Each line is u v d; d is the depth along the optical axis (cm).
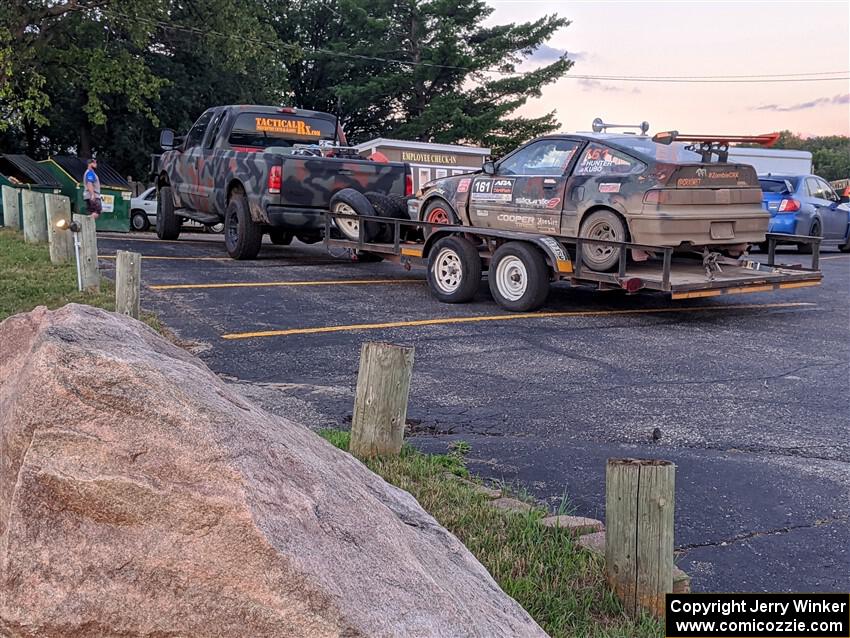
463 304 1060
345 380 689
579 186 990
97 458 197
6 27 2592
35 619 184
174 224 1702
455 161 2628
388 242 1227
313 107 4734
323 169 1291
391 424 497
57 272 1082
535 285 995
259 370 713
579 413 615
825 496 470
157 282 1117
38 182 2114
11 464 204
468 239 1081
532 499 448
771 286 991
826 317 1061
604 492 469
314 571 193
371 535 220
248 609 188
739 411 628
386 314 973
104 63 2881
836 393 685
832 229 1900
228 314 934
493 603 250
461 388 676
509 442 549
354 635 189
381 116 4612
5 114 2992
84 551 191
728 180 957
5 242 1384
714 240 949
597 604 346
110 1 2755
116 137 3484
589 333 900
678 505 452
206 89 3581
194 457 200
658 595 343
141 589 189
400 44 4369
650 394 669
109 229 2133
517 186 1066
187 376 228
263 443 217
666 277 918
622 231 949
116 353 223
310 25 4672
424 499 427
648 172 923
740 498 464
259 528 191
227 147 1413
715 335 911
